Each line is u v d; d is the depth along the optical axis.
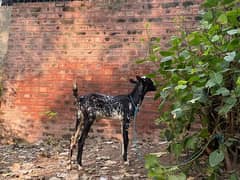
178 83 2.08
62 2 4.27
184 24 3.88
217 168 2.23
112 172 3.01
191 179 2.46
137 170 3.03
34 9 4.34
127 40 4.06
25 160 3.49
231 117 2.27
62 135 4.16
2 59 4.39
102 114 3.20
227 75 2.11
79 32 4.20
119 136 4.02
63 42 4.23
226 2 2.13
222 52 2.08
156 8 4.00
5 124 4.30
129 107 3.22
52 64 4.24
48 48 4.27
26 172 3.08
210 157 2.05
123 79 4.03
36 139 4.22
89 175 2.95
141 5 4.05
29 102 4.27
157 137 3.89
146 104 3.95
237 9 2.00
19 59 4.34
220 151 2.07
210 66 2.06
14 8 4.41
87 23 4.19
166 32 3.95
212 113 2.32
